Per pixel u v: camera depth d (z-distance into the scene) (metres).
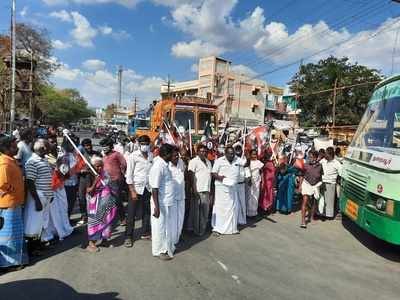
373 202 5.55
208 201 6.55
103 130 51.19
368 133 6.73
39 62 33.53
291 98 32.97
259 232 6.97
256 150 8.59
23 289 4.09
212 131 12.17
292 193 8.67
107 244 5.86
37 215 5.03
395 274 5.02
